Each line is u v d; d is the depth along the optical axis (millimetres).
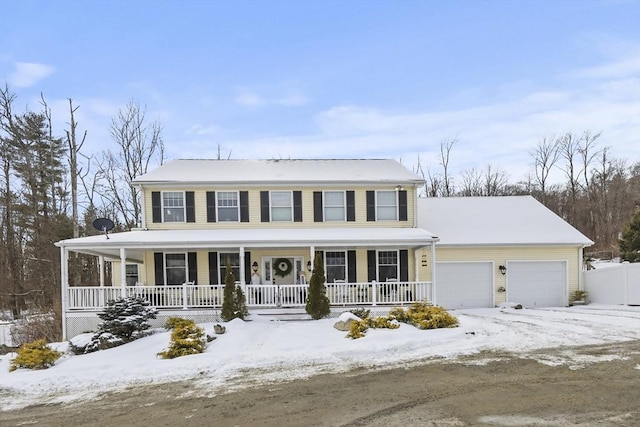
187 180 18656
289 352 10633
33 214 29422
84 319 15562
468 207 23609
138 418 6762
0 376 9531
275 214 19172
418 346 11086
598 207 44750
